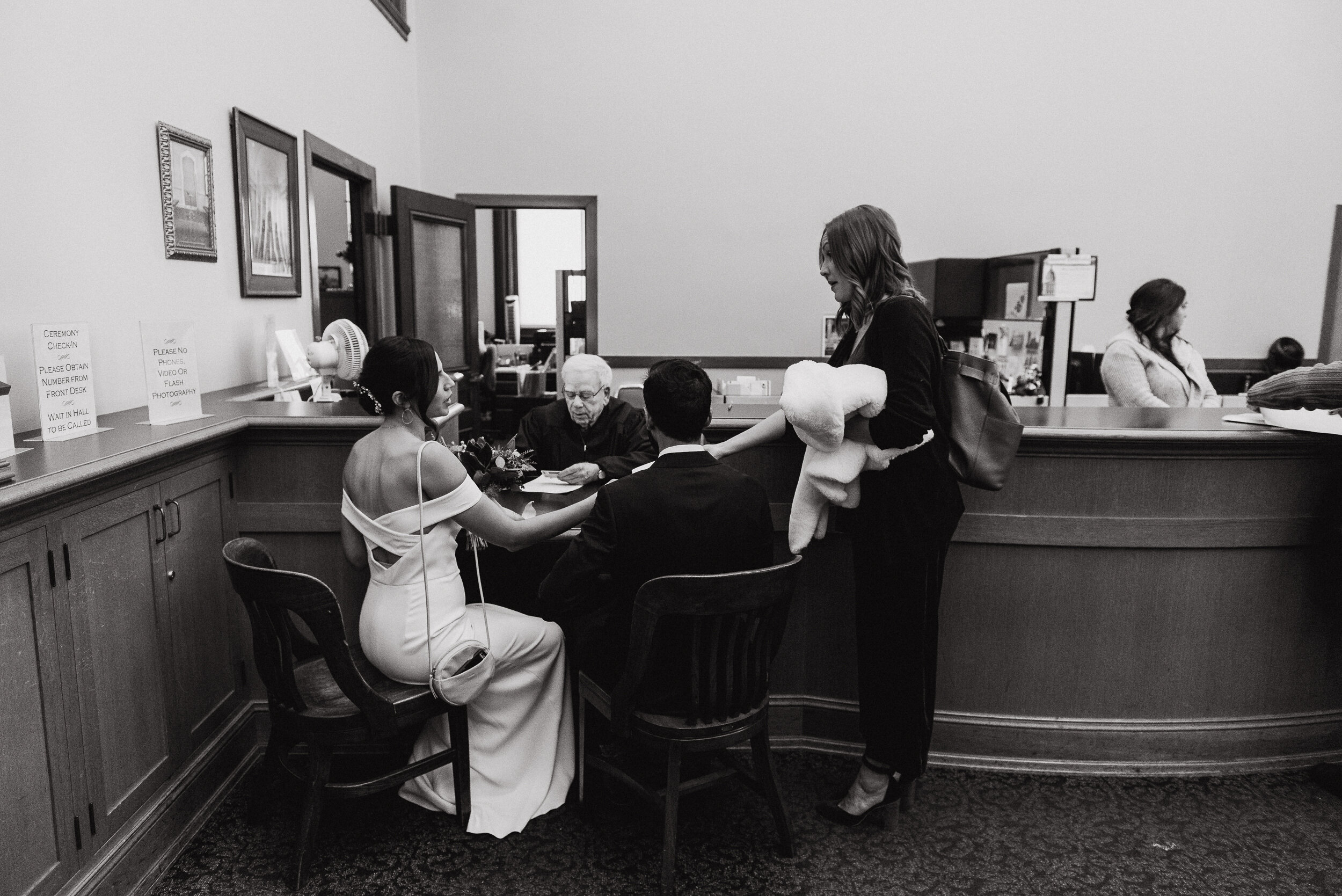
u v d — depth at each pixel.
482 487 2.66
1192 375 3.57
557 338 7.14
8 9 2.17
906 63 6.32
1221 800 2.53
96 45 2.53
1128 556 2.60
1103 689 2.68
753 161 6.39
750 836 2.31
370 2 5.19
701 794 2.51
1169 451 2.53
